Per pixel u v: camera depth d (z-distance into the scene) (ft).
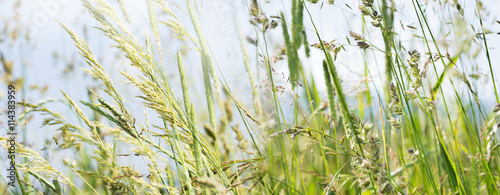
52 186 4.12
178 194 3.79
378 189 3.61
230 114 4.26
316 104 4.48
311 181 4.46
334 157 4.47
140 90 3.75
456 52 4.00
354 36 3.79
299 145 4.30
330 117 3.95
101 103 3.85
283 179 4.20
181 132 3.76
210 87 3.85
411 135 4.11
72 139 3.86
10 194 4.12
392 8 4.01
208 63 3.86
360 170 3.70
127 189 3.88
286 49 4.24
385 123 4.23
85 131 3.87
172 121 3.77
